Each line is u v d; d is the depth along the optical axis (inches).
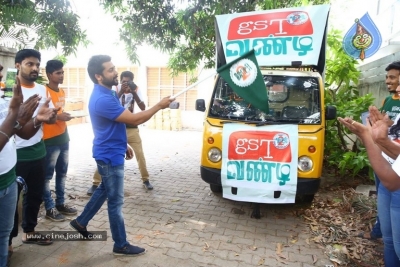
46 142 137.8
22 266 110.4
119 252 117.6
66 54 232.2
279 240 134.9
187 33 266.7
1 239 84.3
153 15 240.2
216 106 164.9
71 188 194.1
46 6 200.4
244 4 227.5
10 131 71.2
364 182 213.0
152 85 485.1
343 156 207.3
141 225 146.3
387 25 259.0
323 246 130.3
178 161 277.4
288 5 239.9
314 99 159.2
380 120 71.2
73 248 123.0
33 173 118.8
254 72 98.6
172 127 467.2
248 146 149.0
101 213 155.5
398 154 69.6
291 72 167.9
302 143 146.0
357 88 273.3
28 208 121.3
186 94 472.4
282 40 155.1
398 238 77.5
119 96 162.4
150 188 196.9
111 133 108.1
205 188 202.5
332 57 247.6
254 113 159.8
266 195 147.2
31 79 115.4
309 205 173.0
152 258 118.2
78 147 333.4
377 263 117.0
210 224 149.2
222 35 162.9
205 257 120.1
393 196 77.2
